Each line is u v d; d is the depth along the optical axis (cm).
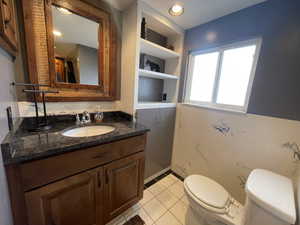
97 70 130
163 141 180
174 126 191
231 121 133
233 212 97
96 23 121
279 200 73
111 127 125
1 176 54
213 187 115
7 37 57
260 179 90
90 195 90
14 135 81
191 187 114
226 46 135
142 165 123
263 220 73
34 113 104
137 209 136
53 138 83
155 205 141
